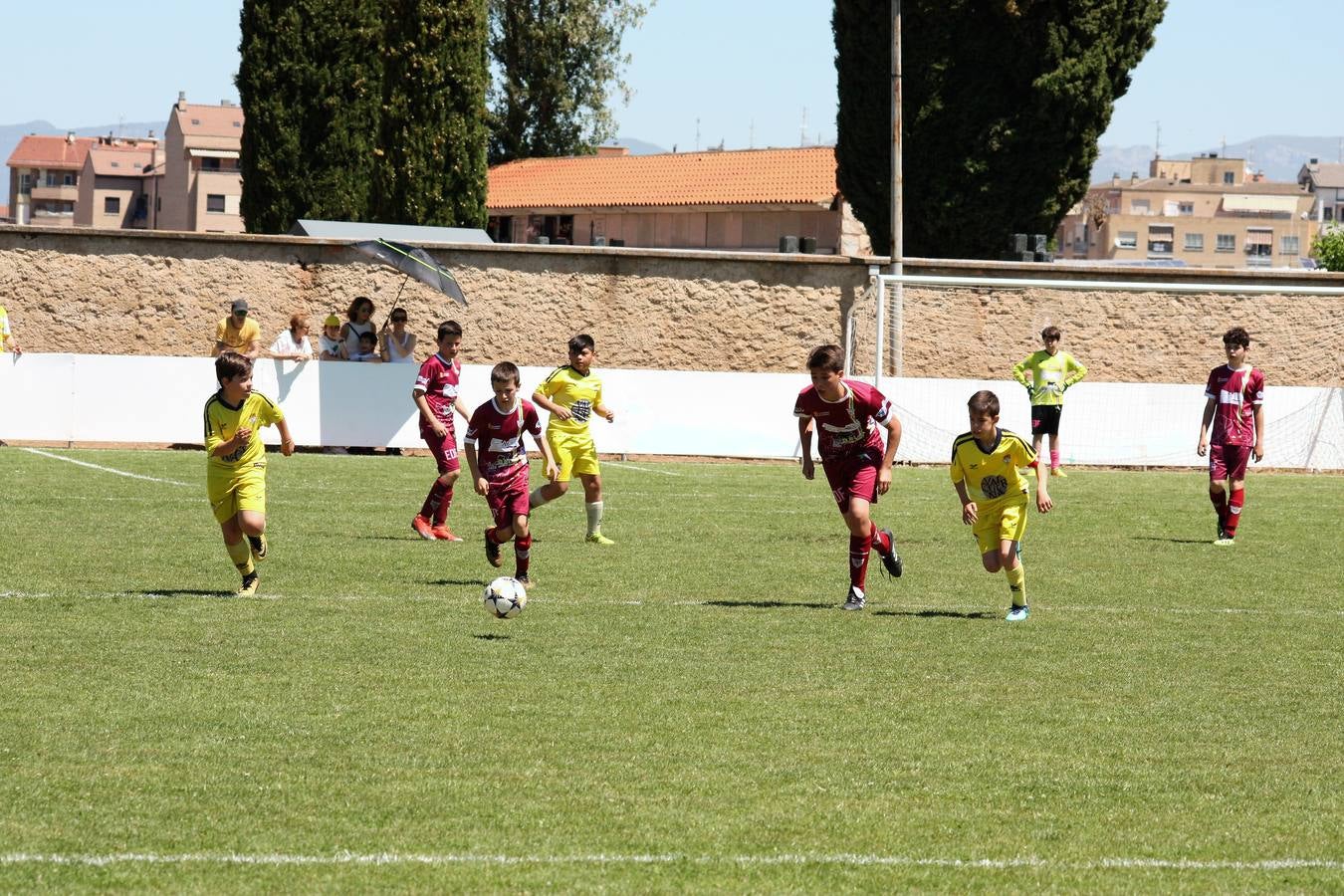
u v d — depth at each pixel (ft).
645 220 457.27
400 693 57.41
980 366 197.88
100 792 44.37
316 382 167.84
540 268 189.26
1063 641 71.26
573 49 462.19
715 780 47.26
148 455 153.38
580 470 100.99
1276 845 42.37
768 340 194.29
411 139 248.73
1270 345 200.23
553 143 480.23
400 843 40.75
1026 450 75.10
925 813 44.50
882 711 56.70
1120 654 68.44
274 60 241.55
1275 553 104.94
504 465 82.07
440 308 187.21
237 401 75.15
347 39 243.81
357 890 37.37
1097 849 41.73
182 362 165.89
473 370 173.27
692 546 101.14
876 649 68.23
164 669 60.13
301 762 48.01
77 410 163.63
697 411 175.32
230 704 54.95
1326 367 201.05
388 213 250.16
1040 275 200.03
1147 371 199.11
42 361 162.91
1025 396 181.68
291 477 138.92
